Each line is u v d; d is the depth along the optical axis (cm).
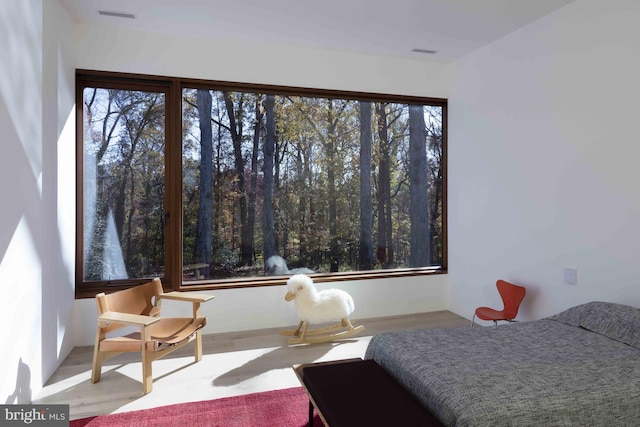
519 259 344
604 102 271
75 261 337
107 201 349
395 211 432
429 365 193
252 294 377
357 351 325
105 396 248
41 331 258
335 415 160
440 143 448
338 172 411
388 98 423
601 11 273
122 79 349
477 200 396
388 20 331
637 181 252
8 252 212
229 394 251
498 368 188
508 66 355
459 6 306
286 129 393
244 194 382
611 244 267
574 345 220
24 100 233
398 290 427
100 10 310
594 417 158
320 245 406
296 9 312
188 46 359
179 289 358
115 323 269
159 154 361
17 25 224
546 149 317
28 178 238
